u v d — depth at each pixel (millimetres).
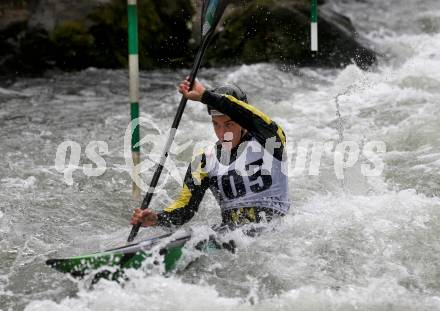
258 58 40000
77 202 19328
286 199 15547
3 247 16156
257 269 14242
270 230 15117
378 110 28078
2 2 39812
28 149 24438
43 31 39250
